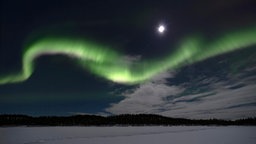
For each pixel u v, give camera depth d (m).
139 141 36.53
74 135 51.69
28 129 73.69
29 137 47.25
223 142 32.28
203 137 41.50
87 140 39.66
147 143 33.53
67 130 71.31
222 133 51.41
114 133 57.88
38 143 36.28
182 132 58.50
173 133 54.66
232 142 31.94
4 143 38.06
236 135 44.00
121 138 43.25
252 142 31.53
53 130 70.81
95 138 43.56
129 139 40.62
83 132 62.53
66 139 42.16
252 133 48.44
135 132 60.69
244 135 43.50
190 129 73.44
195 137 41.97
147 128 79.50
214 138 38.75
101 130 71.44
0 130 69.06
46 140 40.62
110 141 37.56
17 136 49.97
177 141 35.38
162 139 39.28
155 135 49.38
